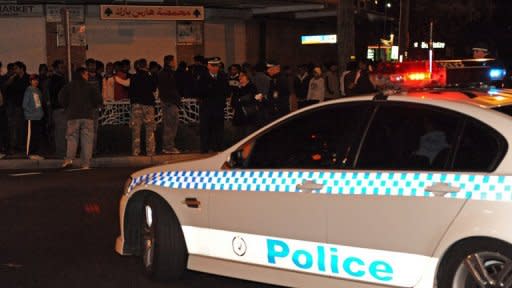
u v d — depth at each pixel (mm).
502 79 7172
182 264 6488
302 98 18516
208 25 25109
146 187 6574
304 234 5523
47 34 23047
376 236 5133
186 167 6453
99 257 7723
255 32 26609
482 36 32344
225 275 6121
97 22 23500
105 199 11000
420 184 4988
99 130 17531
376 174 5223
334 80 18453
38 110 15117
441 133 5082
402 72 6289
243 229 5918
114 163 15266
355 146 5418
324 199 5398
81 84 14484
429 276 4922
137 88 15398
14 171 14359
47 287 6707
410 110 5293
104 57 23688
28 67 23094
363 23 32094
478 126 4918
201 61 15414
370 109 5469
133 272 7125
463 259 4805
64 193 11547
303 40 27500
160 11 20391
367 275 5215
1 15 22703
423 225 4922
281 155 5859
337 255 5355
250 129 12953
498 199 4633
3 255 7859
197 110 19281
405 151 5195
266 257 5797
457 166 4910
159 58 24391
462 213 4754
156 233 6480
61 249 8086
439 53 32688
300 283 5605
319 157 5621
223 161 6203
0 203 10789
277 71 14375
